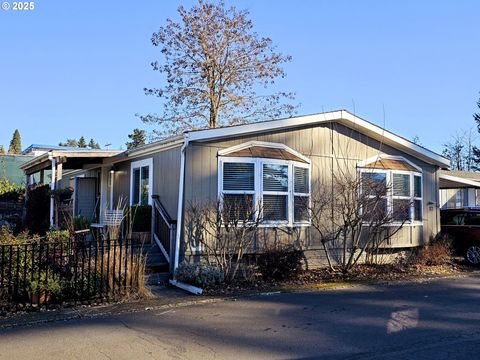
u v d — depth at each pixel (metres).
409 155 15.02
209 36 27.30
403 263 13.55
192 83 27.52
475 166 42.09
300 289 9.87
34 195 17.30
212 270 10.06
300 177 12.40
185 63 27.42
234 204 11.08
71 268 8.55
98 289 8.59
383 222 12.31
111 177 16.33
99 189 17.64
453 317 7.33
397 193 14.15
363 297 9.05
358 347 5.73
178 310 7.88
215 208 11.05
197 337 6.20
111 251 9.09
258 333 6.39
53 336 6.24
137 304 8.33
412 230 14.45
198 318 7.28
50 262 8.34
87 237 12.77
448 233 15.21
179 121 27.81
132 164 14.60
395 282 10.98
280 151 12.13
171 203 11.81
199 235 10.85
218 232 10.57
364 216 11.83
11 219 20.34
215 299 8.80
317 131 13.00
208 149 11.22
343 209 12.02
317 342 5.95
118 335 6.29
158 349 5.66
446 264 13.87
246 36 27.75
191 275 9.91
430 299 8.84
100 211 16.66
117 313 7.62
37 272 8.12
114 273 8.70
